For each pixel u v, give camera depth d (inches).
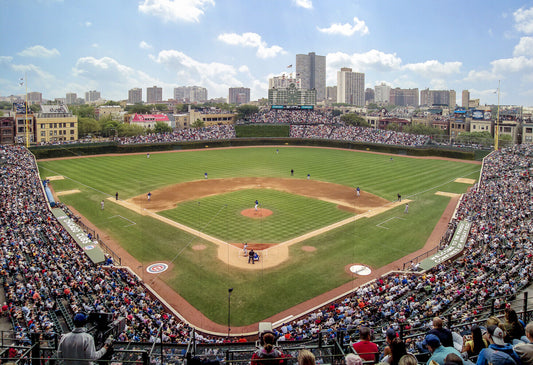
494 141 5526.6
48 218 2354.8
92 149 5147.6
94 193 3174.2
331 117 7465.6
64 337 430.0
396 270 1819.6
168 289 1594.5
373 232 2336.4
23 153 4281.5
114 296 1448.1
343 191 3326.8
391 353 439.8
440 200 3107.8
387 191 3368.6
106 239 2178.9
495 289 1347.2
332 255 1968.5
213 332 1310.3
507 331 498.0
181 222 2421.3
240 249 2003.0
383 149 5708.7
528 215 2351.1
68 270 1615.4
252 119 7317.9
